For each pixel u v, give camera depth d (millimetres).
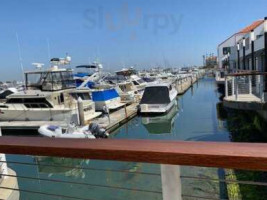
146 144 1643
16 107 20016
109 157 1623
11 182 5406
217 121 20219
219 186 8203
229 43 62219
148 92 25000
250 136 14648
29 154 1843
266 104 11711
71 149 1712
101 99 23172
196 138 16562
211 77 75750
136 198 8109
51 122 18906
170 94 25812
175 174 1558
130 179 9133
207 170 9172
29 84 21656
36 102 19797
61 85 21672
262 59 26016
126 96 29203
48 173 10992
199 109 26703
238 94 14812
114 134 19578
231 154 1367
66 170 10820
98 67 33969
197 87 49906
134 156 1560
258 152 1369
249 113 17453
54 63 22109
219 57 70688
